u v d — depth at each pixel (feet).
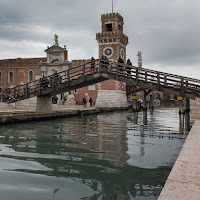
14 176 19.35
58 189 16.79
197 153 18.10
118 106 128.98
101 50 136.26
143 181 18.37
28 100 69.26
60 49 133.69
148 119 70.18
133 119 71.15
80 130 46.68
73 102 131.85
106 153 27.22
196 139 23.84
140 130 46.57
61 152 27.71
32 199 15.15
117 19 135.64
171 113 96.78
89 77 62.54
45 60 141.69
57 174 19.90
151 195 15.89
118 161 23.84
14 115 56.70
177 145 31.71
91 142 34.04
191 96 53.62
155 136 39.11
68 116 79.46
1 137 38.09
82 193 16.12
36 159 24.64
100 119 71.61
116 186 17.38
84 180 18.57
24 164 22.79
